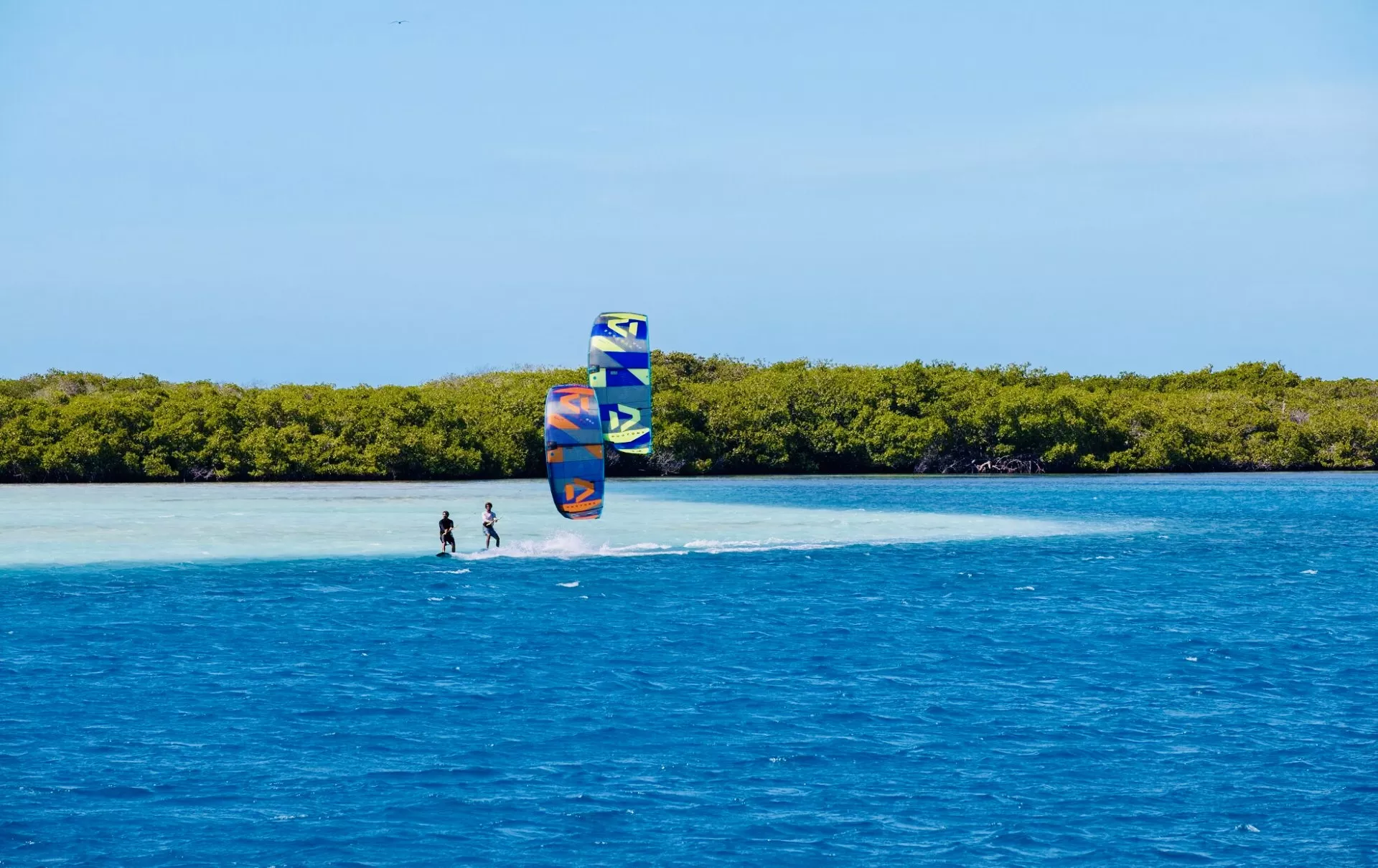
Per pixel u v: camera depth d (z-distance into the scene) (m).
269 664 113.94
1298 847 72.44
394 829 74.31
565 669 112.62
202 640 124.06
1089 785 82.00
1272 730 93.62
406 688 105.31
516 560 186.25
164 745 89.19
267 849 71.50
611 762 86.19
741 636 127.25
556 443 168.12
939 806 78.44
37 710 97.38
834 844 72.69
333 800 78.75
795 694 103.88
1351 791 80.88
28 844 71.69
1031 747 89.38
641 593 154.25
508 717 96.62
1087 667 113.81
